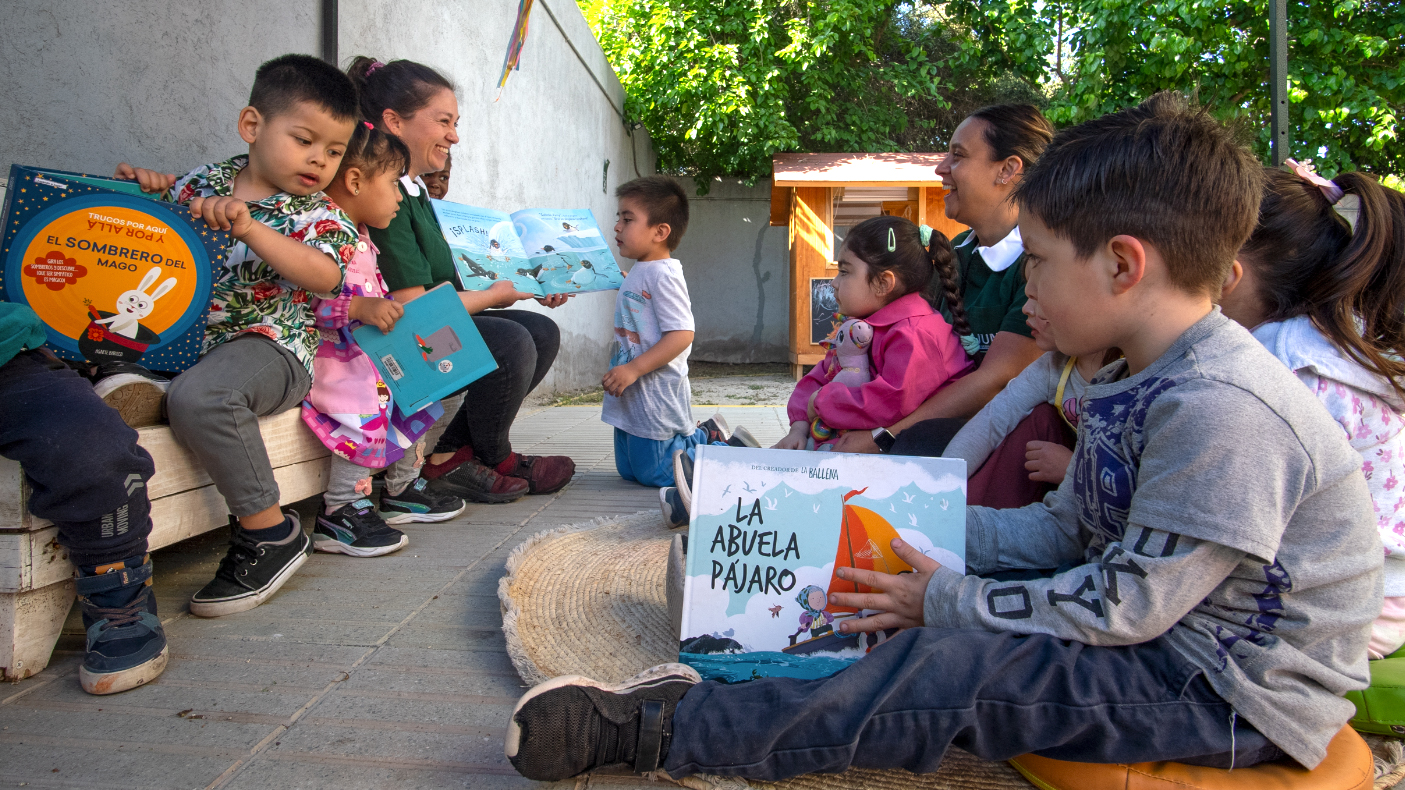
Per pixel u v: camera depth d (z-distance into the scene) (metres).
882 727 1.16
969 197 2.34
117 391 1.67
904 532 1.48
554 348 3.37
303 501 3.02
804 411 2.46
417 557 2.34
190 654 1.67
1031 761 1.25
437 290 2.38
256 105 1.94
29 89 2.11
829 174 7.90
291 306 2.06
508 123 5.34
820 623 1.42
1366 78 7.30
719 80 8.75
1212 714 1.15
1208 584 1.12
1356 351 1.39
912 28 10.25
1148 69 7.38
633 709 1.18
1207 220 1.15
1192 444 1.10
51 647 1.59
